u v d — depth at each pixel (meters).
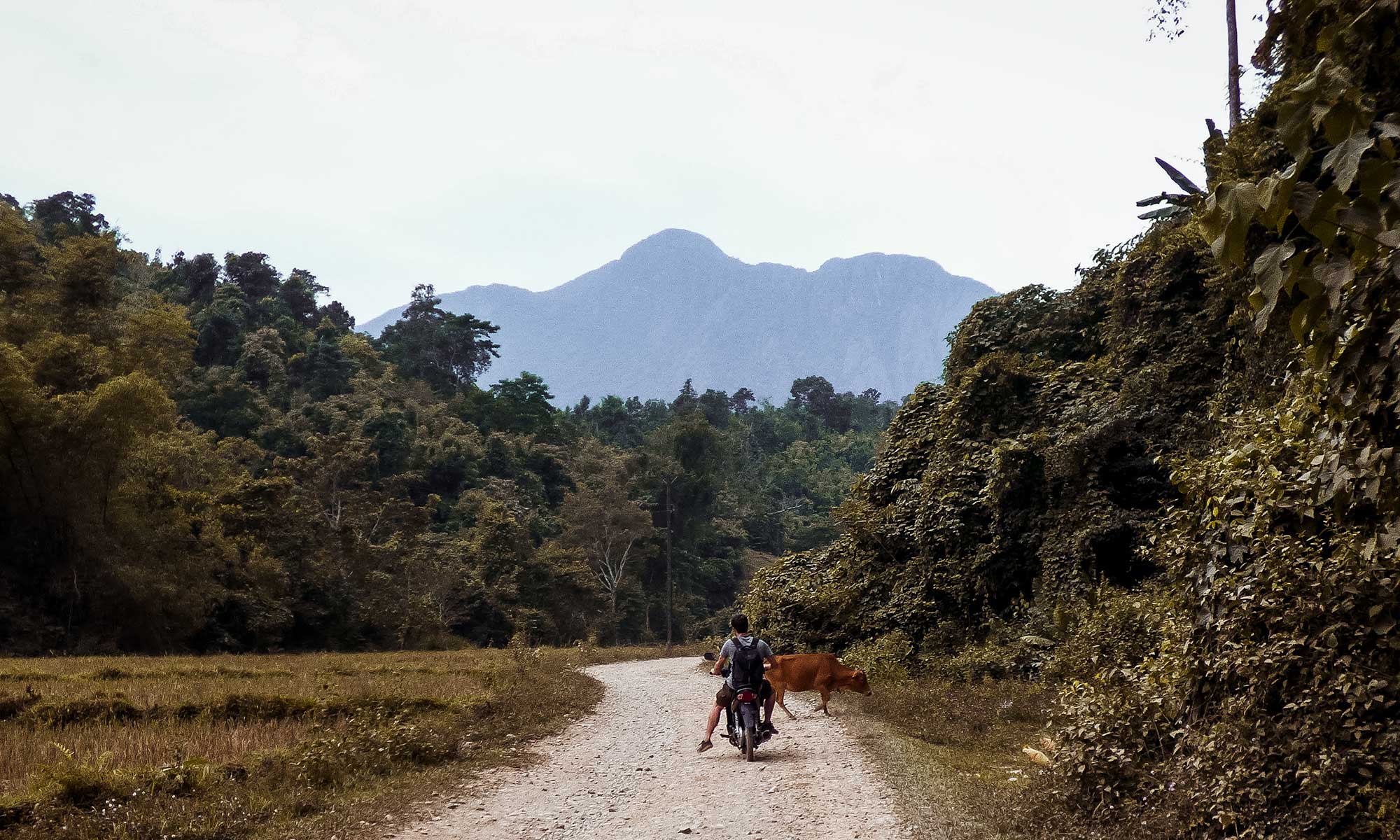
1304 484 6.08
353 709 12.98
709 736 10.49
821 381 164.00
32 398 31.52
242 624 39.34
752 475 120.62
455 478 86.69
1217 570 6.73
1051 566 17.09
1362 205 2.78
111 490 34.34
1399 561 5.28
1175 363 17.34
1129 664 10.69
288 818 7.56
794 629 22.88
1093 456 17.23
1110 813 6.19
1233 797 5.38
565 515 80.62
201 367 87.12
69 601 32.72
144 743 10.38
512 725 13.01
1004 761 9.42
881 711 13.18
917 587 20.38
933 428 23.02
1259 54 12.28
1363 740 5.18
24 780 8.55
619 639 75.56
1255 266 2.96
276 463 53.28
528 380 114.62
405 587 52.53
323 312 123.06
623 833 7.13
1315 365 3.51
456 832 7.30
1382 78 3.55
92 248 46.78
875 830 6.71
